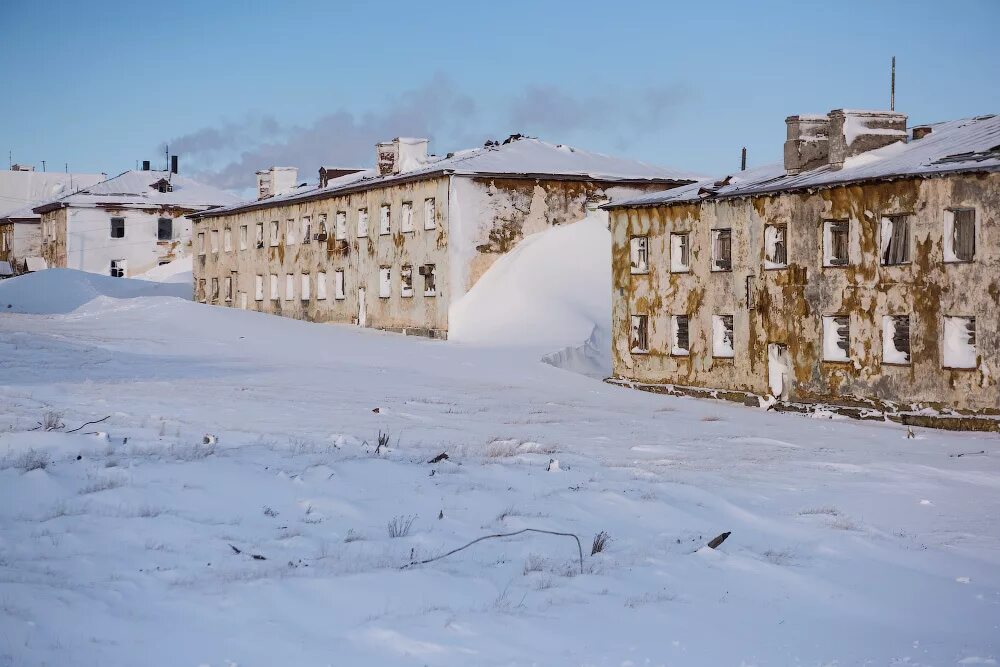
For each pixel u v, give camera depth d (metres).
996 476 24.47
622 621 11.73
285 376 42.03
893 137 39.84
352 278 65.50
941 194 33.81
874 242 35.84
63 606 10.58
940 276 33.91
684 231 43.38
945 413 33.84
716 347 42.03
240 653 9.73
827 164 41.19
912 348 34.72
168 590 11.62
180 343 52.72
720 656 10.63
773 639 11.48
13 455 18.47
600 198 60.28
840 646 11.33
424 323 58.59
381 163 65.25
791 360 38.75
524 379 44.25
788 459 26.39
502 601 12.19
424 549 14.60
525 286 55.78
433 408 34.00
